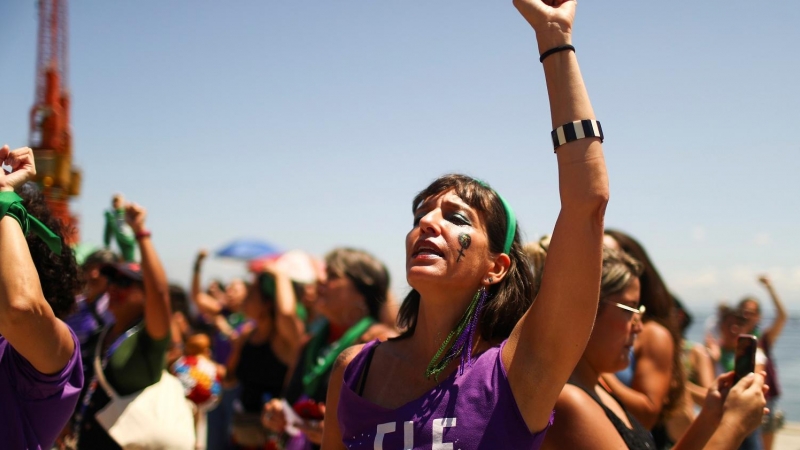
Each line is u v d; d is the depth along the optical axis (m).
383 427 1.81
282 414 3.66
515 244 2.10
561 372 1.71
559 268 1.68
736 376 2.44
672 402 3.29
